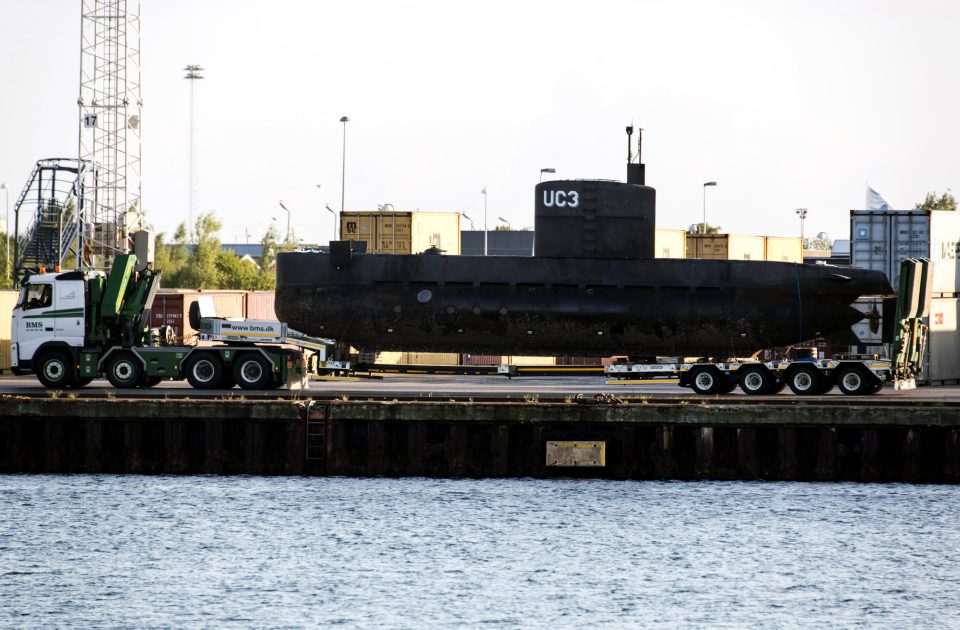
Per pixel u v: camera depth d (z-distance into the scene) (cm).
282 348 17488
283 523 13925
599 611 11481
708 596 11888
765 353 19150
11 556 12862
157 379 18050
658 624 11206
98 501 14800
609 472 15450
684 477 15300
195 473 15500
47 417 15488
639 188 17650
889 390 19175
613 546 13262
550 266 17600
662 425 15212
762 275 17525
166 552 13012
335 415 15338
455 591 11950
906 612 11569
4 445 15675
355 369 17625
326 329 18100
